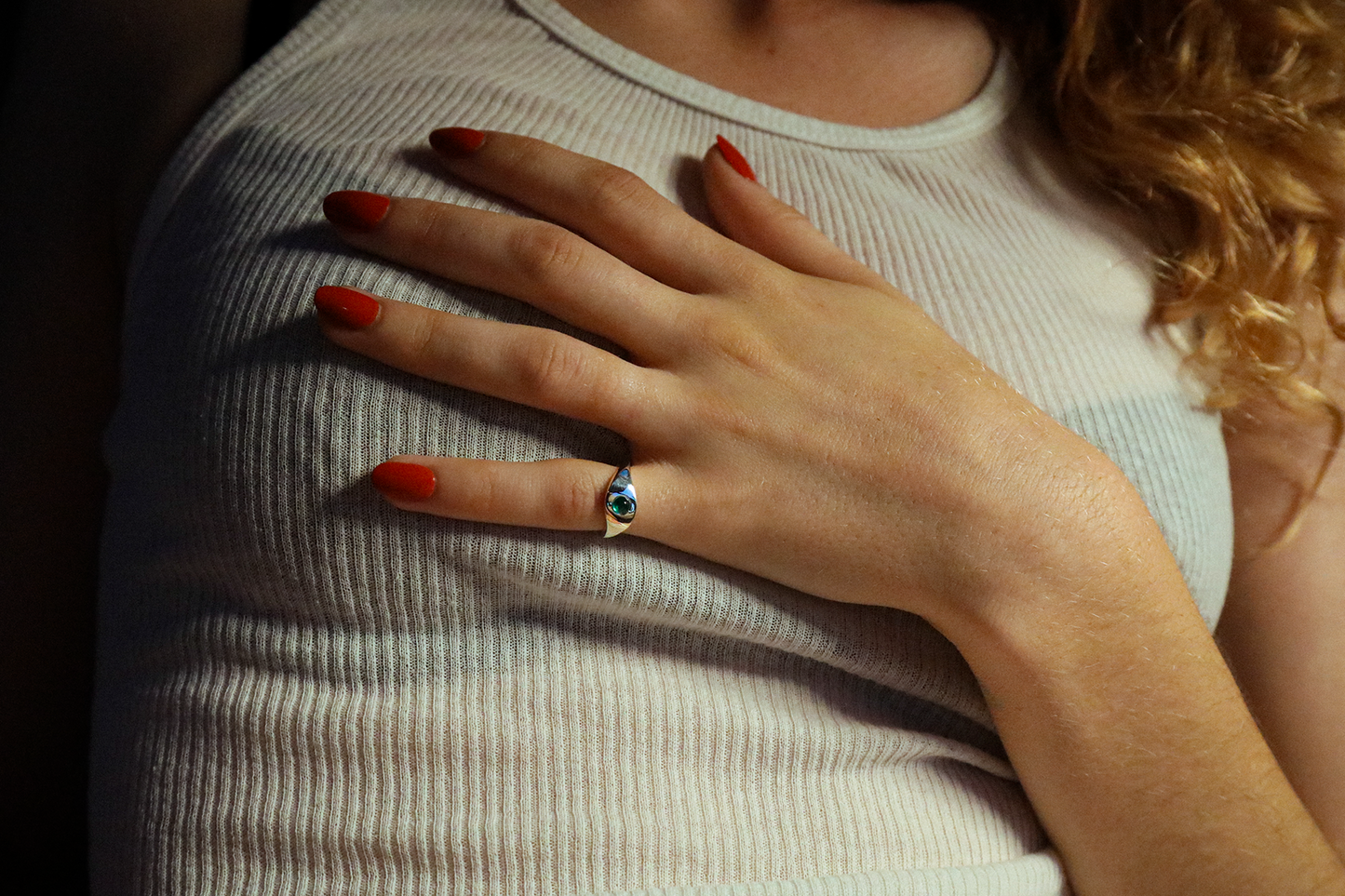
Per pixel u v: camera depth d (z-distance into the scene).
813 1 0.60
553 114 0.54
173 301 0.52
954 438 0.49
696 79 0.57
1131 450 0.53
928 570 0.49
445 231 0.49
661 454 0.49
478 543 0.48
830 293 0.51
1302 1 0.60
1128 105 0.59
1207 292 0.56
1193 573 0.54
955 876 0.51
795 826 0.50
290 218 0.51
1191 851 0.51
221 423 0.49
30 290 0.59
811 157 0.56
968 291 0.54
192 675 0.50
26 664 0.61
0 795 0.61
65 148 0.58
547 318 0.50
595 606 0.49
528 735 0.49
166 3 0.58
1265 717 0.58
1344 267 0.58
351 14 0.56
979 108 0.59
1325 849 0.53
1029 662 0.50
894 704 0.52
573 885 0.49
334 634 0.49
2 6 0.63
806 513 0.49
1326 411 0.57
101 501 0.61
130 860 0.50
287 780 0.49
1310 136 0.58
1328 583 0.58
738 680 0.51
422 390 0.49
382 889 0.48
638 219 0.51
